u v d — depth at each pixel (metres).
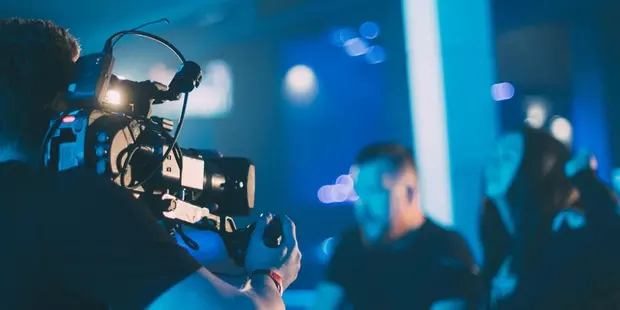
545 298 2.16
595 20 11.70
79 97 1.11
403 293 2.46
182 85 1.26
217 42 14.22
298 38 14.66
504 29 12.02
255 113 15.05
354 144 15.06
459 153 4.88
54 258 0.96
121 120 1.12
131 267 0.95
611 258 2.09
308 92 15.06
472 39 4.98
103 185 1.01
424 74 4.98
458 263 2.49
